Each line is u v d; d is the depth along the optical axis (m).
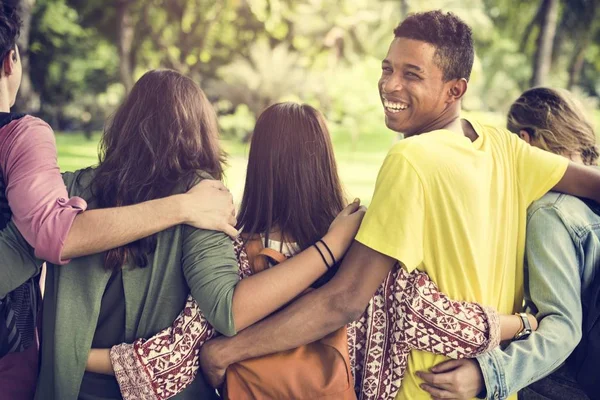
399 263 2.07
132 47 24.25
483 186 2.08
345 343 2.00
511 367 2.05
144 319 2.01
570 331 2.14
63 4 23.69
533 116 2.64
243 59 24.33
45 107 26.52
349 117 24.20
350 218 2.08
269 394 1.97
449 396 2.02
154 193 2.04
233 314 1.94
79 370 1.98
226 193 2.05
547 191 2.28
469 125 2.26
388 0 27.58
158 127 2.08
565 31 20.64
